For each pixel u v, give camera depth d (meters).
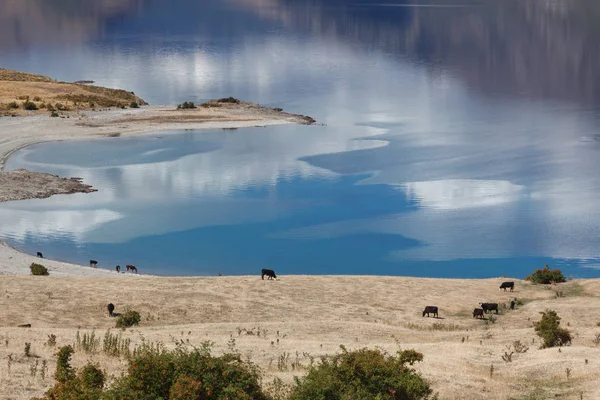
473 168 115.38
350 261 78.19
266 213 93.75
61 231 86.00
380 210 94.81
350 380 25.66
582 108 176.12
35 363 29.45
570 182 106.94
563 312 52.16
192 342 35.66
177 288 54.66
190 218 91.56
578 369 32.19
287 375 29.59
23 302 48.88
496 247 82.06
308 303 53.25
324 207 96.19
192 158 121.50
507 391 29.53
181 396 22.12
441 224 89.50
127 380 23.19
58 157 120.94
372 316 51.34
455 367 32.66
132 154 123.75
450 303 55.91
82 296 51.00
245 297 53.53
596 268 76.31
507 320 51.28
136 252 79.75
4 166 114.62
